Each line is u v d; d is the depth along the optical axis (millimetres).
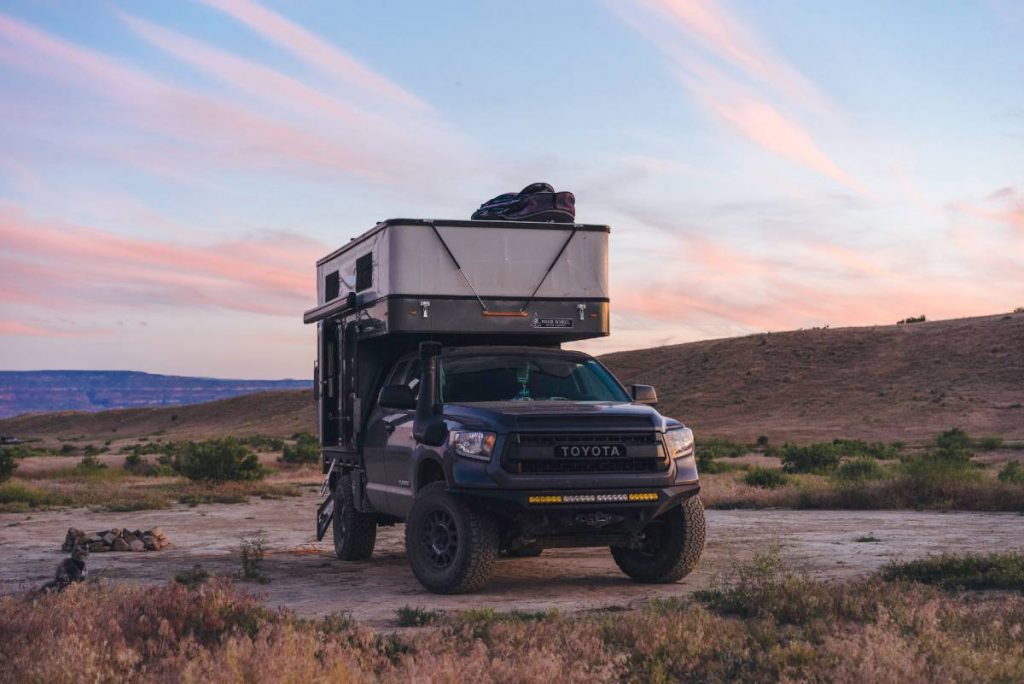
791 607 7473
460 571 9039
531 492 8852
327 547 14414
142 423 199500
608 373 10766
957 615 6746
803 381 108875
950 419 87500
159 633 6305
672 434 9430
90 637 6039
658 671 5652
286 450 50031
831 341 118812
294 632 5883
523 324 10805
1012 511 17562
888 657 5293
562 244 11016
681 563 9711
